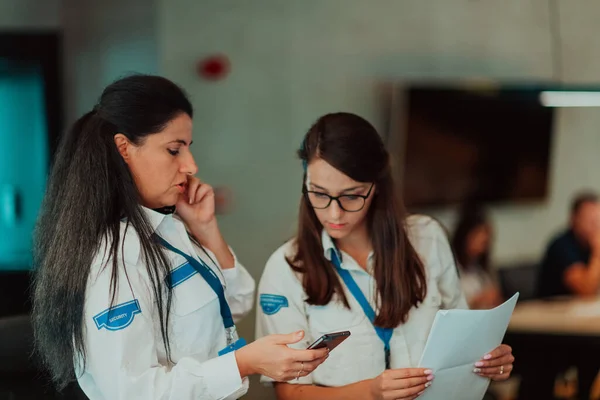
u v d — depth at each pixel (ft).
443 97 15.55
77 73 14.42
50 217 5.60
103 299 5.30
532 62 16.58
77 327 5.33
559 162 17.29
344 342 6.79
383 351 6.82
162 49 13.91
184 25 13.96
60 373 5.56
